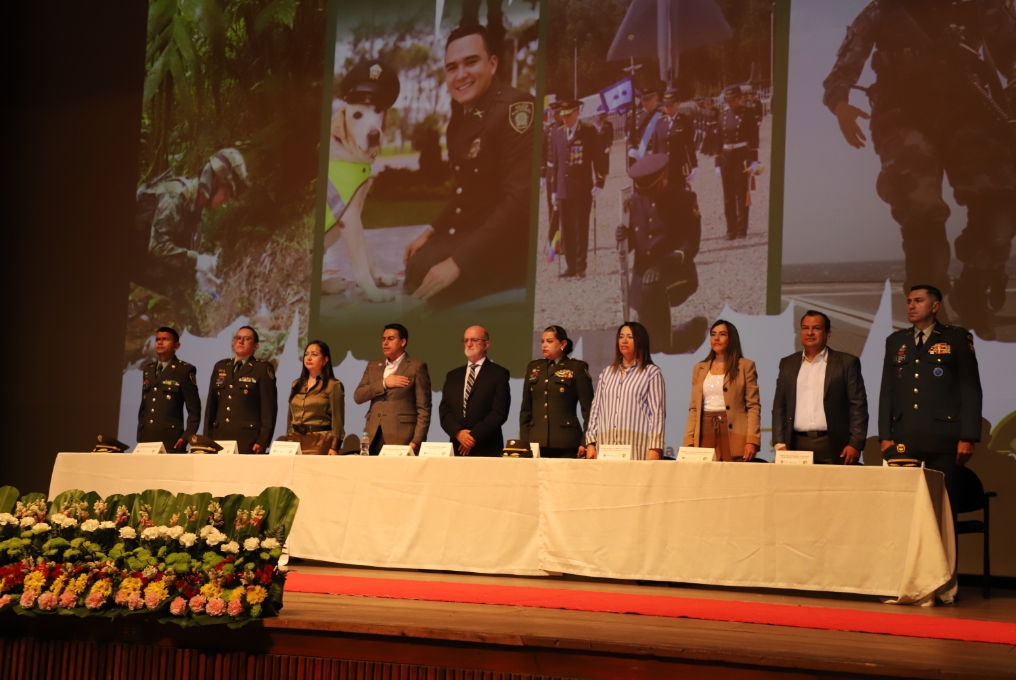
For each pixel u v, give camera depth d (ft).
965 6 17.43
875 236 17.75
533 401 15.02
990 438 16.53
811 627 8.61
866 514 11.16
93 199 24.70
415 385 15.52
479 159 21.38
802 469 11.45
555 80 20.79
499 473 12.82
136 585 8.29
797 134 18.53
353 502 13.52
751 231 18.70
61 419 24.22
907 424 13.92
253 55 23.79
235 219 23.44
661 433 13.70
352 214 22.44
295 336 22.61
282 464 13.96
